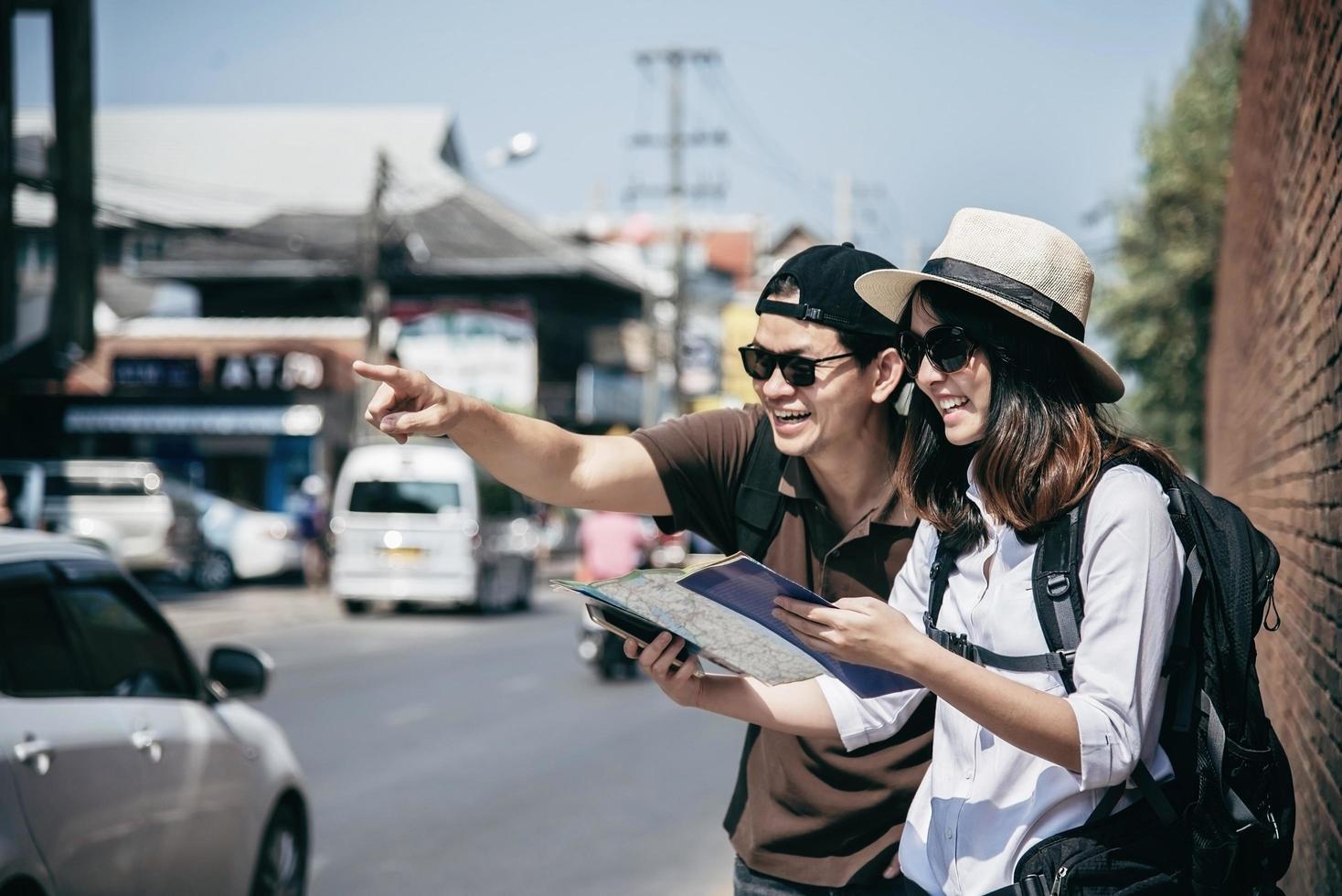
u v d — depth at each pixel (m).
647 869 6.81
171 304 42.94
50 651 4.04
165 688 4.66
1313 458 4.57
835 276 2.75
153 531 23.83
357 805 8.30
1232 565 2.15
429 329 39.31
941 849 2.27
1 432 30.44
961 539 2.29
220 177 47.09
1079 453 2.14
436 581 20.92
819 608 2.03
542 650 16.98
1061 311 2.22
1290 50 6.02
